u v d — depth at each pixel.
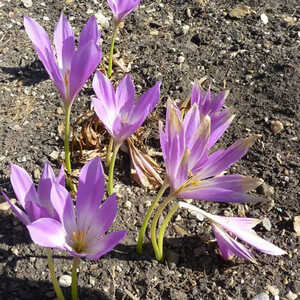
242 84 0.54
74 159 0.46
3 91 0.52
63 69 0.37
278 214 0.42
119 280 0.36
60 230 0.28
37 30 0.34
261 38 0.60
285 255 0.39
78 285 0.36
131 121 0.37
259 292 0.36
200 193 0.31
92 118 0.46
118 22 0.50
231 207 0.43
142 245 0.39
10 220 0.40
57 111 0.50
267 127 0.50
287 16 0.64
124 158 0.46
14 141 0.47
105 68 0.55
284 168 0.46
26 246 0.38
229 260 0.38
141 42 0.60
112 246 0.27
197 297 0.36
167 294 0.36
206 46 0.59
